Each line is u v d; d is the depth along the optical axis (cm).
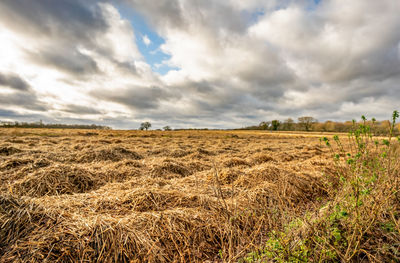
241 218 273
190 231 242
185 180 444
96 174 457
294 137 3191
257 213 284
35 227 210
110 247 205
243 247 221
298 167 546
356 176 209
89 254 196
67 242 197
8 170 438
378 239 214
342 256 179
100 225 220
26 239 196
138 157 737
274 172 446
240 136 2950
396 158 251
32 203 240
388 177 228
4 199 229
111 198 305
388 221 226
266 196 345
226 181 434
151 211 278
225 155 845
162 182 421
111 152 675
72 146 935
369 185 232
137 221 242
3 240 192
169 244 223
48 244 192
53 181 381
